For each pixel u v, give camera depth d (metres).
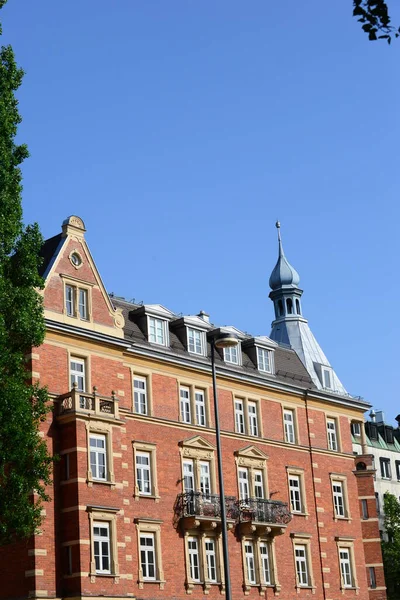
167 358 49.09
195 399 50.69
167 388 49.12
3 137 35.19
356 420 62.31
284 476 54.81
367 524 60.28
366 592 57.56
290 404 57.22
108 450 42.50
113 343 45.34
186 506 47.38
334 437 60.09
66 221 45.22
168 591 45.03
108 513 41.44
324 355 64.88
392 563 70.75
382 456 86.25
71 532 40.06
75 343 43.69
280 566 52.12
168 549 45.91
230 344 37.09
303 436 57.28
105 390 44.53
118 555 41.38
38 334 34.44
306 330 66.00
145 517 45.12
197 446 49.47
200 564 47.34
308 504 55.84
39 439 33.50
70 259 44.69
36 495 39.59
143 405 47.66
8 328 33.94
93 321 44.78
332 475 58.34
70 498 40.50
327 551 55.91
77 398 41.66
